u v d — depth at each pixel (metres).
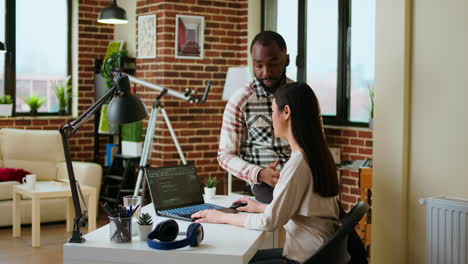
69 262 2.35
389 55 3.30
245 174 2.91
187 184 3.07
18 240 5.38
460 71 3.04
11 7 7.00
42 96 7.30
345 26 5.72
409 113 3.26
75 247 2.35
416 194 3.25
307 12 6.18
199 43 6.42
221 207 2.99
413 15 3.22
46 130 6.86
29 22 7.16
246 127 3.05
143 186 5.95
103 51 7.47
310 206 2.42
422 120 3.21
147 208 3.02
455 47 3.05
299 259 2.43
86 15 7.34
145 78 6.54
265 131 3.01
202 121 6.48
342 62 5.76
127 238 2.39
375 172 3.40
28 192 5.25
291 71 6.40
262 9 6.63
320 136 2.45
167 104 6.30
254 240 2.42
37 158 6.46
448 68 3.08
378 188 3.38
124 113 2.61
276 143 3.01
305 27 6.20
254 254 2.51
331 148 5.74
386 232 3.36
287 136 2.50
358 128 5.50
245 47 6.61
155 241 2.30
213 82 6.52
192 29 6.38
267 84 2.98
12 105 6.94
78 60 7.32
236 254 2.24
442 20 3.10
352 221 2.33
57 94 7.27
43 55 7.27
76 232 2.40
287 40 6.43
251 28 6.59
